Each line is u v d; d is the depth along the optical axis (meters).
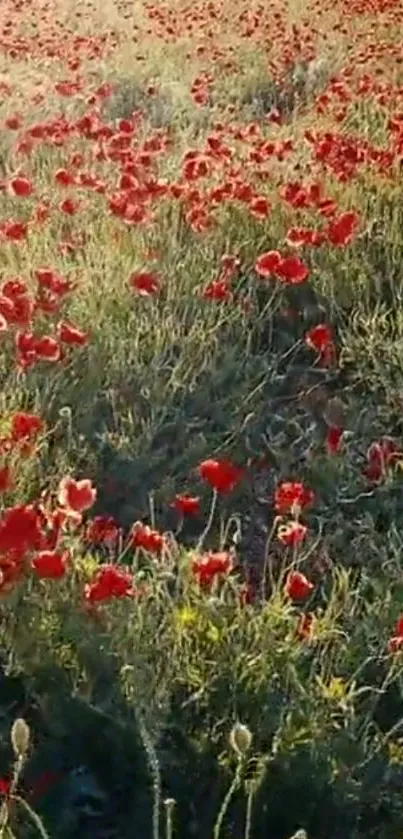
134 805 3.73
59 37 14.91
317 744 3.62
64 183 7.25
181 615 3.94
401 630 3.74
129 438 5.52
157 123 11.62
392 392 5.96
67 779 3.78
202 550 5.09
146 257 6.82
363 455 5.68
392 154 7.86
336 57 13.20
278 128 10.20
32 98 11.57
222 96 12.46
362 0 15.00
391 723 3.99
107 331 6.10
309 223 7.32
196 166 7.24
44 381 5.68
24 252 6.93
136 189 6.96
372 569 4.81
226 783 3.63
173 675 3.86
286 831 3.62
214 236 7.24
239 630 3.95
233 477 4.12
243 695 3.79
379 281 6.69
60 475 4.97
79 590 4.00
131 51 14.05
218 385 6.02
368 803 3.62
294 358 6.49
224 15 15.81
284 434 5.83
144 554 4.59
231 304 6.51
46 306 5.89
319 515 5.23
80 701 3.79
